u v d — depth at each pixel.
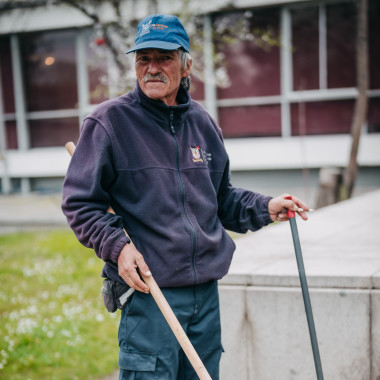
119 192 2.01
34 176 12.30
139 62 2.01
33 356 3.71
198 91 10.92
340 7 9.93
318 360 2.10
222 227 2.20
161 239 1.97
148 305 1.98
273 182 10.64
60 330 4.15
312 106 10.34
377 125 10.02
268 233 4.20
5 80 12.45
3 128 12.64
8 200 11.46
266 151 10.46
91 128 1.99
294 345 2.75
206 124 2.22
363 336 2.65
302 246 3.64
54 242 7.44
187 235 1.98
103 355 3.76
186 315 2.03
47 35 11.88
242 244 3.76
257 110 10.66
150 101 2.01
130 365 1.99
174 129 2.07
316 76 10.23
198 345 2.10
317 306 2.71
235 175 10.87
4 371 3.51
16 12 11.32
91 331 4.18
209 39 7.68
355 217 5.00
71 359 3.69
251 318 2.82
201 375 1.83
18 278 5.77
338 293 2.67
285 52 10.26
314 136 10.39
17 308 4.80
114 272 2.01
